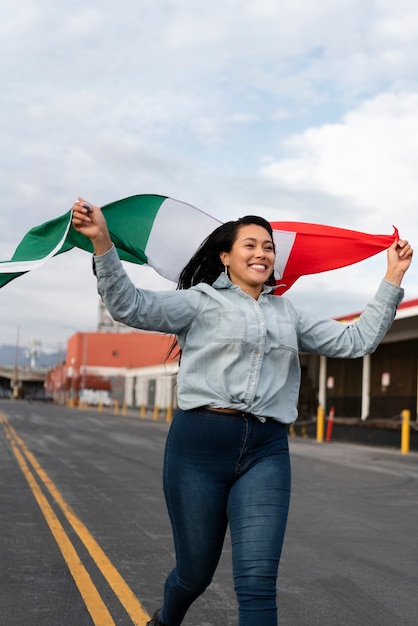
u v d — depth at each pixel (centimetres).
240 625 307
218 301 332
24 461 1509
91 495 1054
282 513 318
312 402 3794
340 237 396
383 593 568
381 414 3148
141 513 912
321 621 495
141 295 323
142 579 589
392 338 2983
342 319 2945
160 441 2331
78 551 685
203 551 333
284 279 418
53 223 358
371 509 1009
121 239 390
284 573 627
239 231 348
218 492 328
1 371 14425
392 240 391
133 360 9488
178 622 366
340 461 1836
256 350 328
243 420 325
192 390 331
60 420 3869
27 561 641
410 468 1709
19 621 473
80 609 503
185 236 389
